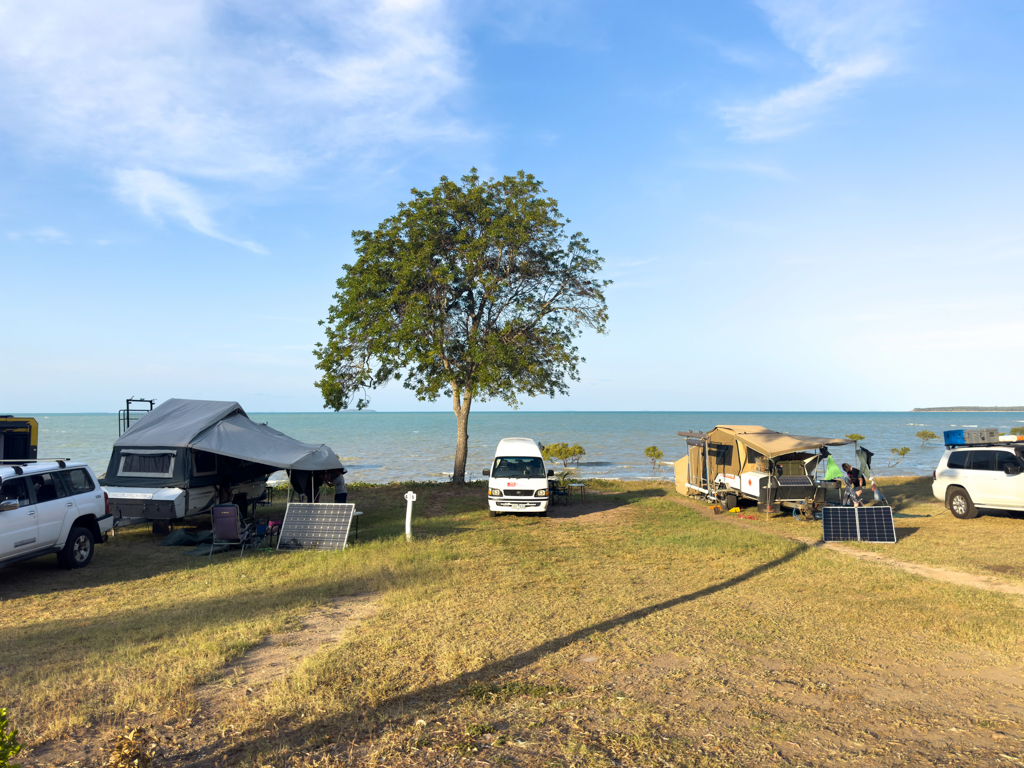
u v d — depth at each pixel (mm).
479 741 4207
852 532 12930
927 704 4922
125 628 7332
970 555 11297
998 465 15141
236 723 4523
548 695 5035
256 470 17219
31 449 18391
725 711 4746
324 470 16031
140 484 14430
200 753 4078
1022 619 7309
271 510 18828
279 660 6133
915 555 11367
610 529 15164
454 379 23141
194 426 15047
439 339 21719
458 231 23578
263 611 8031
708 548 12195
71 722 4500
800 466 17250
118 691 5195
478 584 9344
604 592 8789
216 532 12531
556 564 10883
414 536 14156
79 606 8594
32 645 6750
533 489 17234
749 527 15445
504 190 24141
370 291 22359
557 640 6547
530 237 23281
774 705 4875
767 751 4082
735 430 18688
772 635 6750
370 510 18641
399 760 3941
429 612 7707
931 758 3996
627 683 5344
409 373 23828
